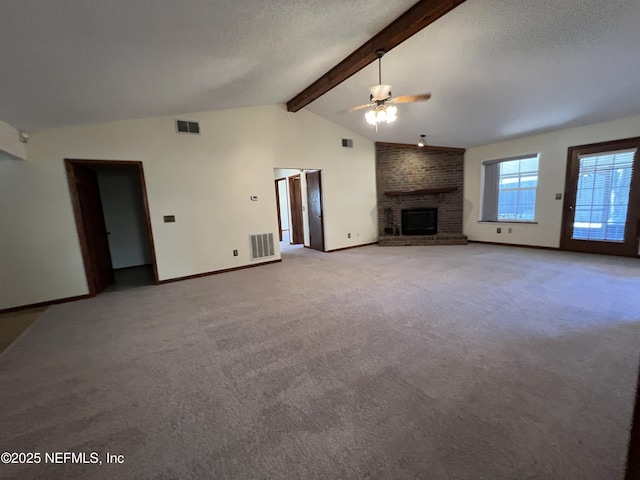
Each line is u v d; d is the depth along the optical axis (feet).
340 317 9.61
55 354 8.11
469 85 13.48
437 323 8.87
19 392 6.48
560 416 5.07
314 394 5.94
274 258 18.66
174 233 15.31
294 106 17.46
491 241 21.97
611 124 15.98
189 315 10.50
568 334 7.87
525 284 12.12
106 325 10.00
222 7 7.25
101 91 10.11
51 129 12.19
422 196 23.98
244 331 8.97
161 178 14.75
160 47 8.32
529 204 19.99
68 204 12.74
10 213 11.82
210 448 4.77
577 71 11.68
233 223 17.07
